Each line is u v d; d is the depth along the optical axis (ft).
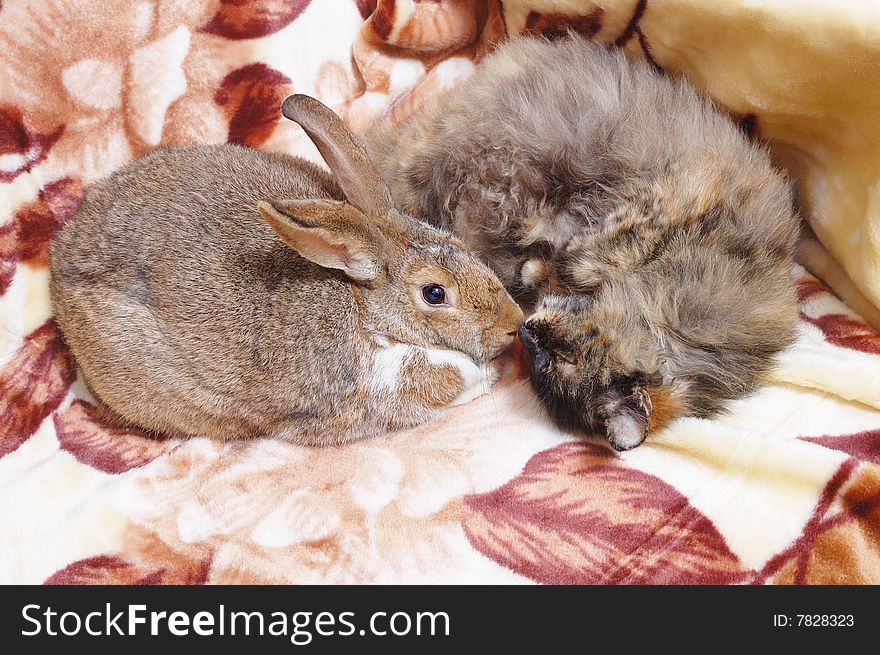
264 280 3.90
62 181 4.20
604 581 3.63
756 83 3.91
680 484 3.77
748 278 3.93
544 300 4.04
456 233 4.17
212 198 3.95
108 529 3.76
